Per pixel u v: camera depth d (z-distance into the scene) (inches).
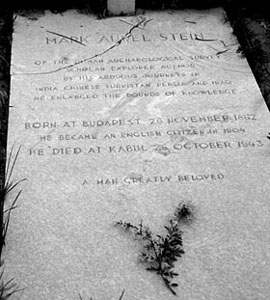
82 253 49.1
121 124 61.6
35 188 54.6
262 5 82.9
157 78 67.9
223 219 52.1
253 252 49.4
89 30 76.1
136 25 77.2
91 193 54.3
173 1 80.6
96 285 46.7
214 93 66.0
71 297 45.9
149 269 47.6
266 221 52.1
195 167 57.1
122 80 67.5
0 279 47.0
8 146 58.6
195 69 69.6
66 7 80.5
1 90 67.1
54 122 61.6
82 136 60.0
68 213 52.4
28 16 78.7
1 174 56.7
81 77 67.9
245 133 60.9
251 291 46.4
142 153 58.4
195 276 47.3
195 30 76.6
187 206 53.1
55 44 73.3
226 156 58.2
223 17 79.4
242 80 68.1
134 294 46.1
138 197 54.0
